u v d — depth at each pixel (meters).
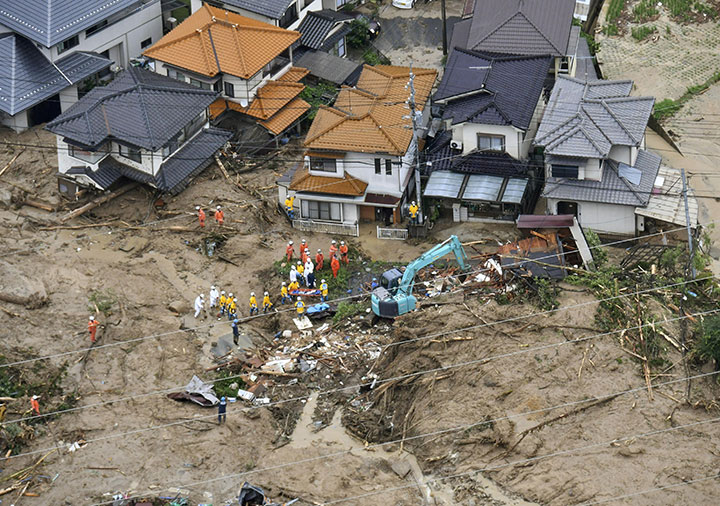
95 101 132.62
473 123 129.25
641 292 112.56
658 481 94.88
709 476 94.81
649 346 106.50
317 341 116.12
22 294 118.44
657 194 125.06
